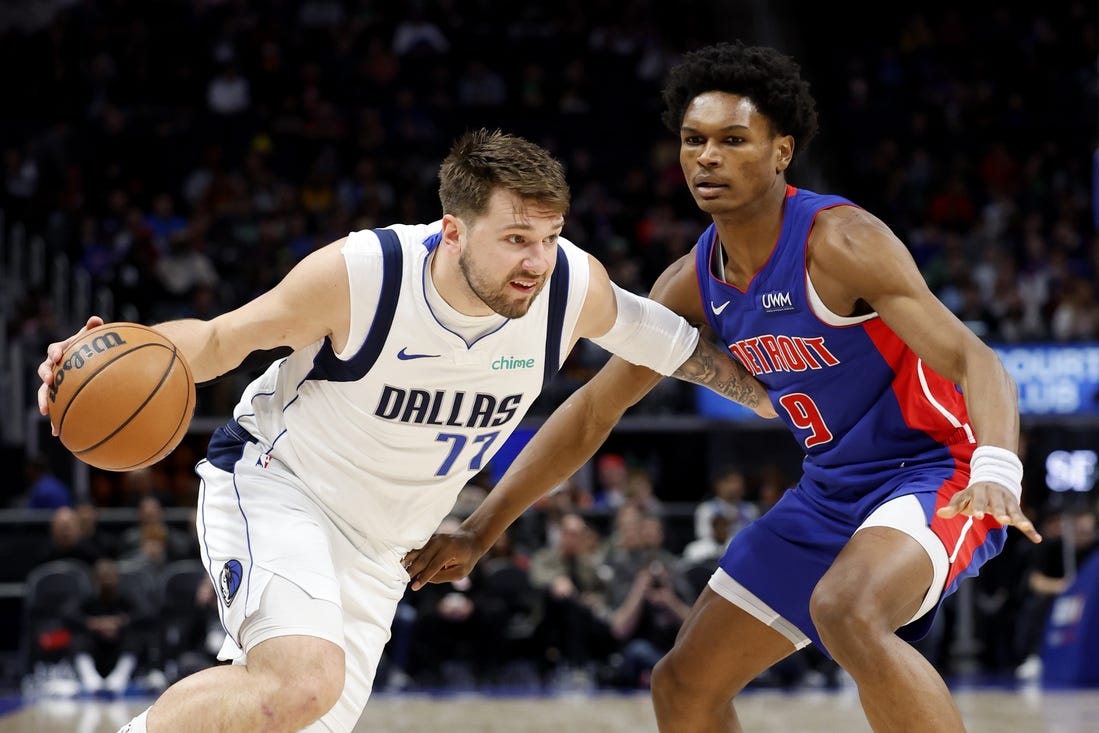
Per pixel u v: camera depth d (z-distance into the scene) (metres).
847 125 17.27
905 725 2.83
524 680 9.52
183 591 9.25
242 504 3.02
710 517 9.64
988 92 17.53
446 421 2.99
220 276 13.59
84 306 12.73
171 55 16.53
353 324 2.86
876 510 3.15
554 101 17.08
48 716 7.41
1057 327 12.32
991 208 15.30
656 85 17.47
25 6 17.02
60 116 15.82
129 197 14.95
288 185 15.37
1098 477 10.59
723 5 17.95
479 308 2.86
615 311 3.17
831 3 18.83
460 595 9.41
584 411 3.56
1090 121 17.31
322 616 2.84
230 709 2.71
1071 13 18.58
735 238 3.26
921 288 3.02
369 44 17.36
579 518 9.72
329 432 3.00
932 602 3.05
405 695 8.84
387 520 3.08
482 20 18.06
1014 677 9.79
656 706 3.50
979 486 2.72
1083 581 9.27
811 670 9.68
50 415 2.86
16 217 14.04
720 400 10.87
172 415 2.83
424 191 15.23
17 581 9.86
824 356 3.24
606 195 16.17
